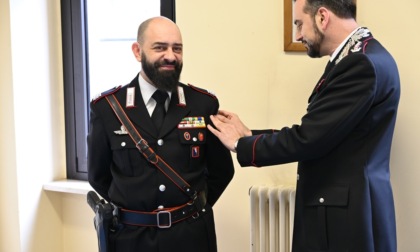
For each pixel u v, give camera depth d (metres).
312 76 2.01
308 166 1.50
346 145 1.42
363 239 1.37
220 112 1.75
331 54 1.50
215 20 2.19
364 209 1.38
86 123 2.77
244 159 1.52
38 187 2.70
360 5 1.88
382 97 1.38
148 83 1.65
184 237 1.61
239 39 2.15
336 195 1.41
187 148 1.64
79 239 2.78
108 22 2.67
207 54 2.23
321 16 1.46
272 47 2.08
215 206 2.29
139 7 2.56
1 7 2.53
